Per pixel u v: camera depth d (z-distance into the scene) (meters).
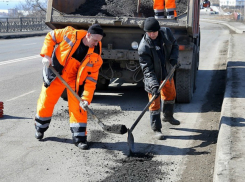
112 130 4.74
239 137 4.76
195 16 7.44
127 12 8.29
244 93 7.02
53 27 7.27
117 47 7.26
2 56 15.04
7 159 4.78
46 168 4.52
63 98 7.88
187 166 4.58
